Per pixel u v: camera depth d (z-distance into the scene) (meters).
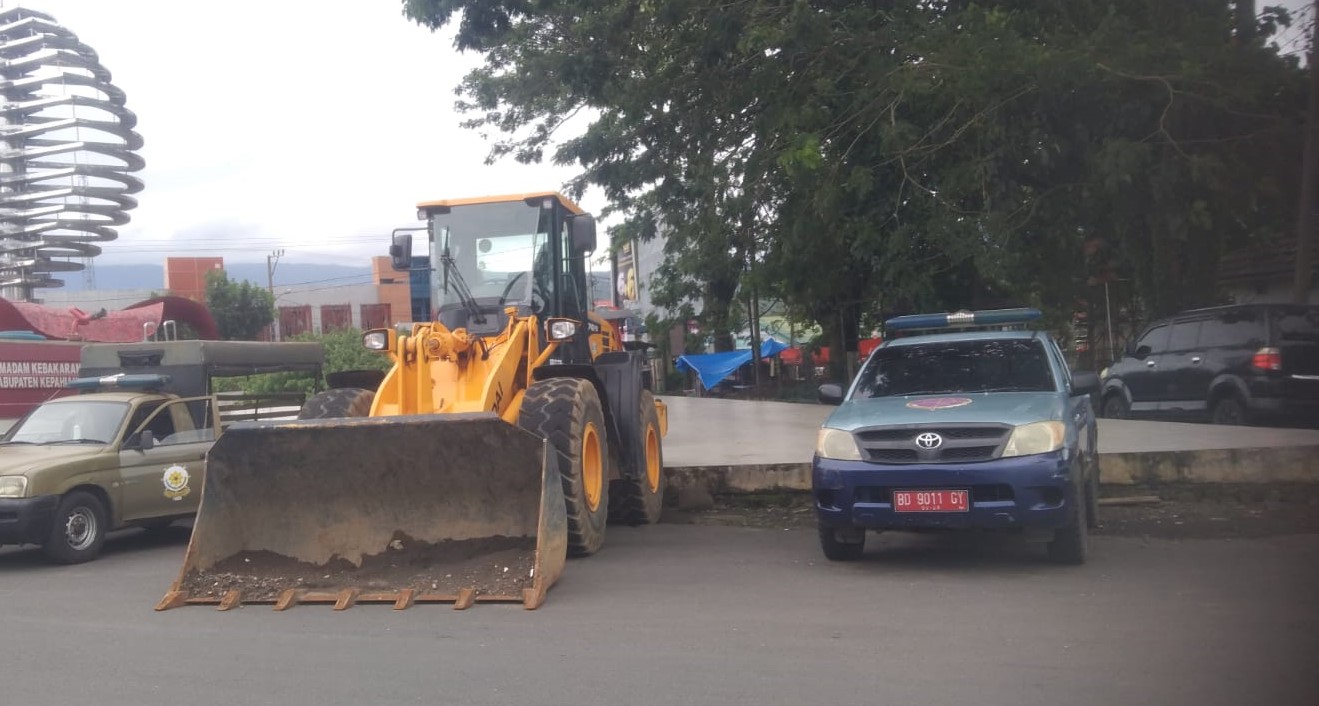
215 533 6.99
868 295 19.31
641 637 5.64
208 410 11.08
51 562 9.24
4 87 30.55
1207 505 9.62
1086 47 12.66
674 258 23.95
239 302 48.91
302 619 6.25
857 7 14.87
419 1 14.95
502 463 6.86
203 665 5.37
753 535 9.06
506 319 8.60
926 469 6.84
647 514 9.63
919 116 14.43
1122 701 4.43
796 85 14.73
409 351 7.83
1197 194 13.39
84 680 5.20
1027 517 6.71
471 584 6.61
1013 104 13.35
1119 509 9.52
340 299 58.22
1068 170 14.37
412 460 6.88
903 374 8.27
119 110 31.73
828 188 14.05
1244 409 12.49
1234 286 18.89
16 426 10.38
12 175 30.47
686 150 16.58
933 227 14.45
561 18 16.66
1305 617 5.70
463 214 9.09
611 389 9.22
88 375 12.89
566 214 9.41
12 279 32.00
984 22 13.34
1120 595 6.31
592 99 15.69
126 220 32.81
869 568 7.42
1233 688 4.56
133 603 7.11
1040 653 5.15
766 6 14.10
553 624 5.96
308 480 6.98
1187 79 12.41
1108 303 17.88
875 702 4.50
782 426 15.59
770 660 5.16
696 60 14.83
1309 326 12.34
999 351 8.27
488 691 4.80
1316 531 8.33
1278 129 12.91
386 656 5.41
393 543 6.99
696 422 16.73
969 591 6.55
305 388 26.39
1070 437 6.98
